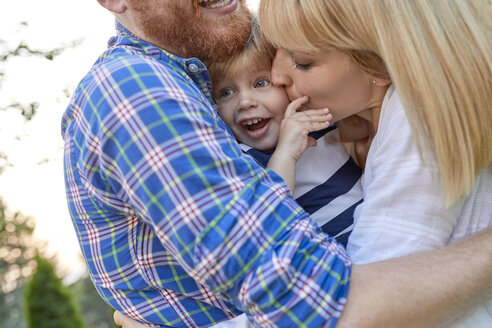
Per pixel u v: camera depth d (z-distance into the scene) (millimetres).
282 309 1082
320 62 1362
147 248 1290
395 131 1291
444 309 1128
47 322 9055
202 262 1098
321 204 1536
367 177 1395
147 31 1549
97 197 1263
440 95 1187
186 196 1120
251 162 1209
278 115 1617
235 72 1593
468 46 1206
